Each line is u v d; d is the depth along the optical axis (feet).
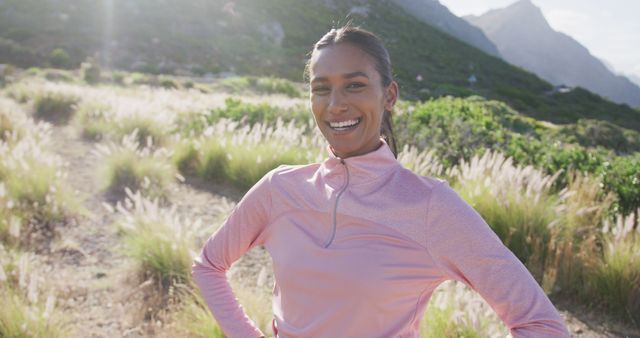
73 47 130.21
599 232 15.53
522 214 15.20
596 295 12.76
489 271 3.89
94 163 26.50
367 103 4.43
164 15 164.35
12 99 50.03
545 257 14.40
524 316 3.83
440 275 4.09
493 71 198.90
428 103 35.35
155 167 22.54
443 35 248.11
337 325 4.23
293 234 4.59
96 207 19.60
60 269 13.98
